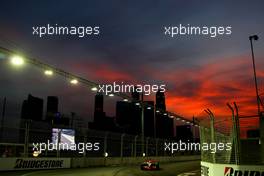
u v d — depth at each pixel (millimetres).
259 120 12312
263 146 12633
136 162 42344
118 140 39375
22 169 25469
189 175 24234
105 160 35750
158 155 50594
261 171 11398
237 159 11836
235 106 12266
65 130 31594
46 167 27484
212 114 13508
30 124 26500
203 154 15984
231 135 12531
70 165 30234
